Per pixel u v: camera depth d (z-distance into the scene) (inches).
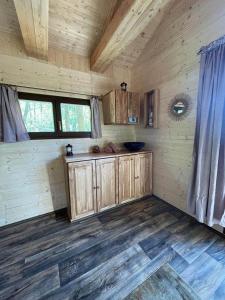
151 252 61.4
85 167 81.7
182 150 85.1
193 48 73.2
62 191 94.8
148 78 103.3
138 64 110.7
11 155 78.8
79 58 93.1
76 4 66.8
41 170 87.6
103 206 90.0
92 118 98.2
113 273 52.8
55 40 81.2
